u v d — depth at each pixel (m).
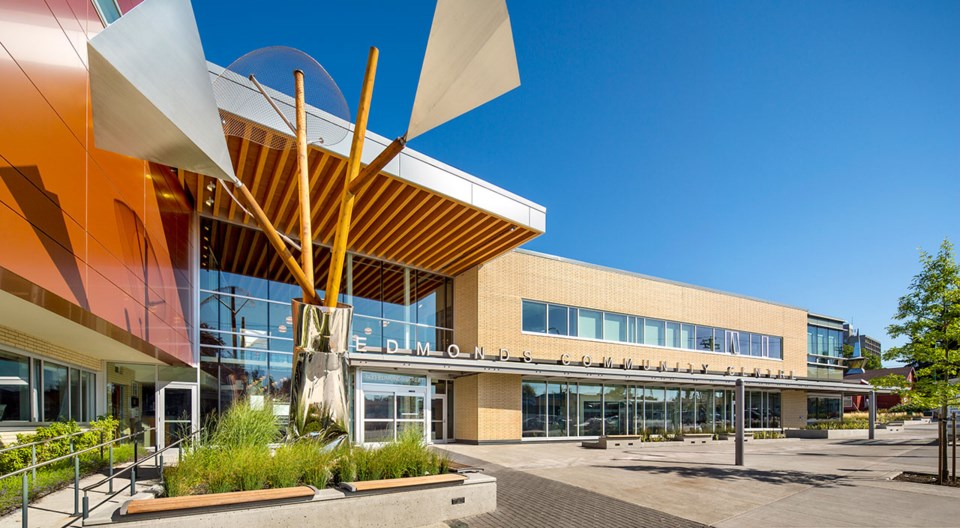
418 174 14.30
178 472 6.95
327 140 11.87
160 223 11.66
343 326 9.53
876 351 88.25
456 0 8.60
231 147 12.25
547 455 17.09
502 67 8.54
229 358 15.76
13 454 8.55
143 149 6.86
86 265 7.39
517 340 21.42
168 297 12.38
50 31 6.41
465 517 8.13
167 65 6.21
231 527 6.15
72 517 6.69
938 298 12.81
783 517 8.24
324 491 7.16
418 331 20.64
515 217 16.73
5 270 5.28
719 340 29.73
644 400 25.92
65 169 6.71
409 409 19.47
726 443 24.28
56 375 11.70
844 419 37.97
